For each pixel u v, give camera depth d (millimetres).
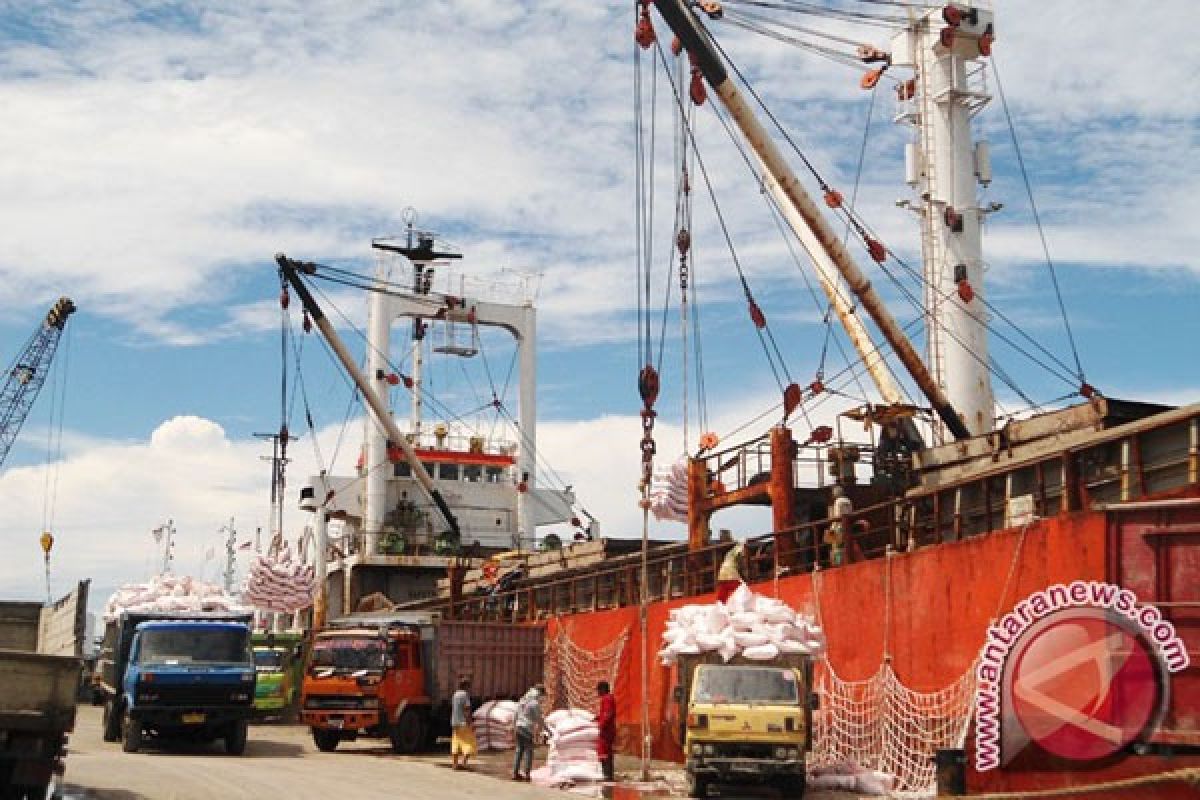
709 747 21406
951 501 26328
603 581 39625
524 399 60750
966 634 21516
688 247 28922
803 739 21422
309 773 23297
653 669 32094
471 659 34438
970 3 38562
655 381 27312
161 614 29484
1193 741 14836
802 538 30766
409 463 54188
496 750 32750
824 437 31625
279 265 46312
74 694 16172
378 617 35375
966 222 38219
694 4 30141
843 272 31828
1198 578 15289
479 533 59844
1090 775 15656
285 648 43094
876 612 24531
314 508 58344
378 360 57562
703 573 32938
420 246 59281
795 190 30547
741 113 29578
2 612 38750
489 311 60531
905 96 40344
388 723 30875
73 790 18781
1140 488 19797
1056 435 25375
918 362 33000
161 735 29688
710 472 34688
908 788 22469
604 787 24047
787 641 23250
